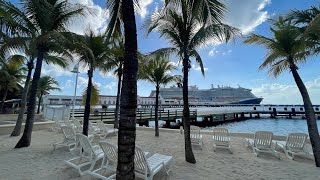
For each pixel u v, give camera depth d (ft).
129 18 9.29
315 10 18.28
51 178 13.15
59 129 37.29
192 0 13.50
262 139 22.03
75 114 66.23
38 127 39.37
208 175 14.83
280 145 23.04
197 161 18.83
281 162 18.84
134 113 8.79
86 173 13.15
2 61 32.65
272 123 100.22
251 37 21.15
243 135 34.22
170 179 13.76
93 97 31.07
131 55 9.05
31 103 23.63
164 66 36.14
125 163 8.36
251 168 16.79
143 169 12.24
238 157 20.57
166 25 19.69
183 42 19.51
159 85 36.91
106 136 33.83
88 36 25.53
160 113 75.82
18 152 20.27
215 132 24.54
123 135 8.49
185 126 18.85
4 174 13.80
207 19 15.15
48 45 23.36
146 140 30.63
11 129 34.09
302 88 19.53
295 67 20.07
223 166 17.25
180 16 19.03
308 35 17.20
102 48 24.79
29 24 21.77
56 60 33.19
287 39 19.52
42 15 21.56
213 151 23.36
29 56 30.50
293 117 130.93
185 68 19.27
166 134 37.55
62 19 23.85
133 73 8.99
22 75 64.80
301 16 18.95
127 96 8.74
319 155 17.60
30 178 13.11
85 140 14.80
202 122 95.35
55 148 21.74
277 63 23.02
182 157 20.24
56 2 23.43
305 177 14.82
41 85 78.48
